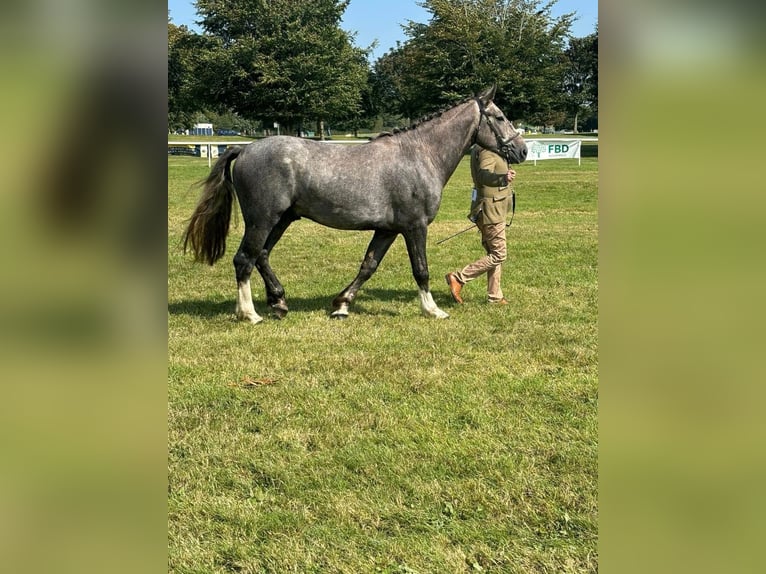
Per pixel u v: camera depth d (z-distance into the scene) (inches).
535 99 1747.0
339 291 298.4
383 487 127.0
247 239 233.9
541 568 103.0
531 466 134.1
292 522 115.3
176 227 516.4
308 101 1670.8
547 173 1041.5
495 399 169.8
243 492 125.9
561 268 339.9
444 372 189.6
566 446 142.6
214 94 1690.5
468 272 267.3
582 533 111.9
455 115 243.6
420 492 124.5
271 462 136.3
